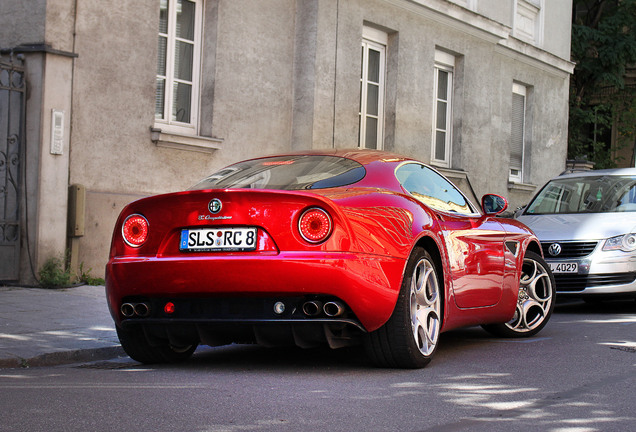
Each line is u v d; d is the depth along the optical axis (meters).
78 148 9.45
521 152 18.64
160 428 3.34
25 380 4.54
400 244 4.71
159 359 5.21
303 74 12.30
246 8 11.52
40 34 9.07
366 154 5.37
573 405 3.92
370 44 13.84
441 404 3.89
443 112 15.84
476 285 5.72
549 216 9.80
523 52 17.81
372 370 4.88
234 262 4.40
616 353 5.71
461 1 16.06
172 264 4.53
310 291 4.37
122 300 4.77
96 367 5.22
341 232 4.43
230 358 5.50
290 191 4.48
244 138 11.58
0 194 9.08
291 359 5.41
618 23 22.27
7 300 7.83
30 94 9.02
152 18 10.21
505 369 4.97
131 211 4.79
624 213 9.47
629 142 25.27
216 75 11.11
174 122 10.84
